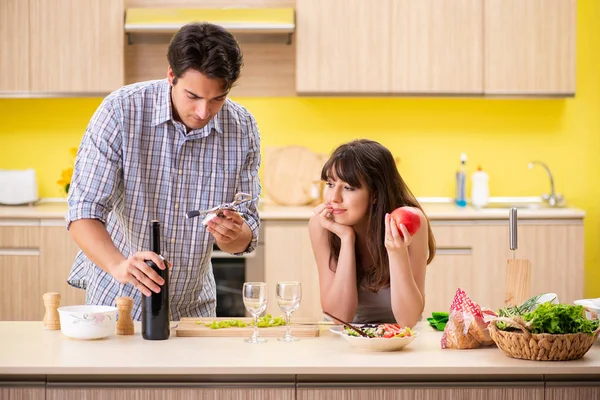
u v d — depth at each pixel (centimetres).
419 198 534
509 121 534
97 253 234
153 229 223
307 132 530
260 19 489
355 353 210
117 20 491
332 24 494
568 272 484
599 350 217
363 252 267
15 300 475
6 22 489
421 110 532
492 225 479
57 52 491
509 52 496
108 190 245
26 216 472
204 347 215
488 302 480
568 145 536
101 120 246
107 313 224
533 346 201
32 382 198
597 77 533
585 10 533
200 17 489
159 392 198
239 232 242
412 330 225
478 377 201
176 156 255
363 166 255
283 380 200
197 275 270
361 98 530
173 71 227
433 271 480
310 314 479
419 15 494
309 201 521
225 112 260
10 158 529
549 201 523
